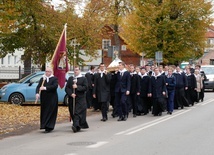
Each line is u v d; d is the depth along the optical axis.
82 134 12.78
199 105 23.61
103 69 16.62
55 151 9.98
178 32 44.69
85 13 27.50
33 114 18.14
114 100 17.75
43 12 24.98
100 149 10.17
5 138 12.26
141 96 18.84
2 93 21.78
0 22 20.89
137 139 11.66
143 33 45.03
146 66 21.45
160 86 18.36
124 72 16.66
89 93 20.45
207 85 36.69
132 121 16.23
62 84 14.81
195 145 10.69
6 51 28.19
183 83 21.42
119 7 43.19
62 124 15.52
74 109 13.46
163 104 18.33
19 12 22.16
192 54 47.12
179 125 14.73
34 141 11.60
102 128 14.14
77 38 26.66
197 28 46.06
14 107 20.28
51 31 25.69
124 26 46.41
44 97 13.42
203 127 14.14
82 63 28.45
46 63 29.27
